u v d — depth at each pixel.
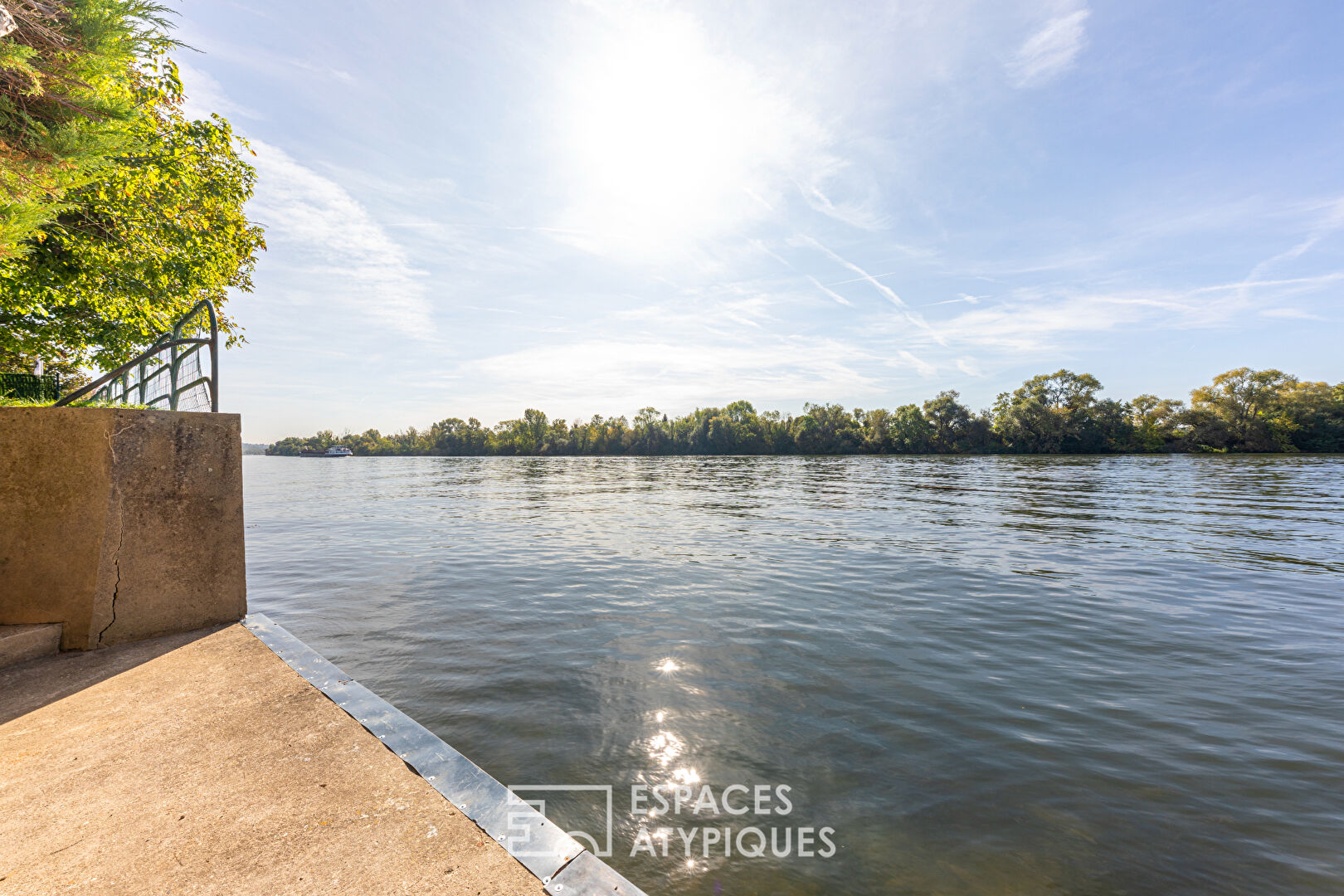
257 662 3.12
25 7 4.20
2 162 4.09
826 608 9.22
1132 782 4.34
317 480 53.75
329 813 1.83
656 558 13.70
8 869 1.54
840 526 18.94
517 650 7.22
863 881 3.31
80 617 3.32
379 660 6.83
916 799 4.11
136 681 2.87
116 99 4.77
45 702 2.64
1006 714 5.45
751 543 15.82
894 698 5.81
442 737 4.96
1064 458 76.69
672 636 7.78
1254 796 4.16
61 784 1.97
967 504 25.20
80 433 3.40
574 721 5.27
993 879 3.35
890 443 96.75
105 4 4.61
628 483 43.62
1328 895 3.20
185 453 3.68
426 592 10.32
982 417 93.44
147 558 3.51
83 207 7.49
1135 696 5.88
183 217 10.08
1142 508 23.56
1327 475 43.75
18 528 3.32
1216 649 7.34
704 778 4.36
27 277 7.94
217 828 1.74
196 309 4.47
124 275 9.07
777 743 4.90
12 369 11.00
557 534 17.66
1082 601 9.68
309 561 13.50
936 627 8.20
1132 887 3.28
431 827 1.76
